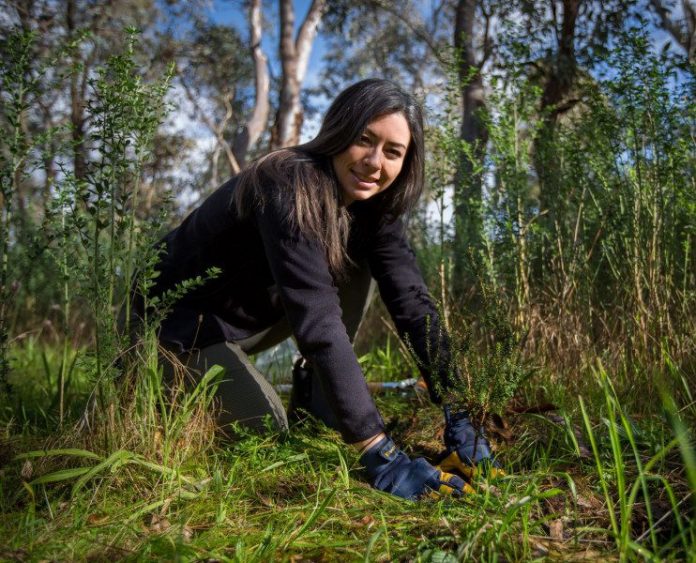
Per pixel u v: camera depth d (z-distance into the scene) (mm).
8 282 2408
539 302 2973
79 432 1928
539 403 2449
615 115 2848
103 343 1976
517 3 4375
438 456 1968
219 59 11906
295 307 1846
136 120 2006
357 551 1483
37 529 1552
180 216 8477
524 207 3002
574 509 1630
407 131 1898
